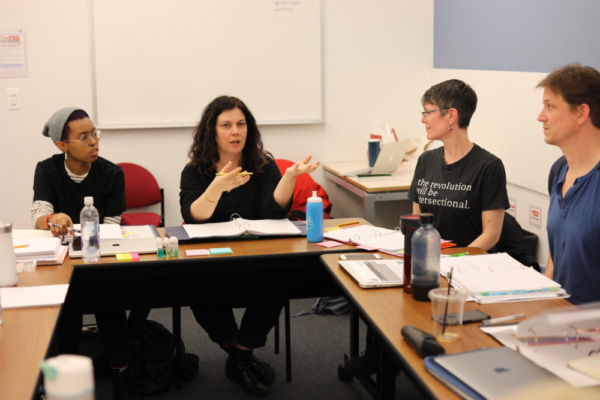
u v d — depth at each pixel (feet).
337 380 9.39
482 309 5.72
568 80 6.04
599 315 4.20
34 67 13.82
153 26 14.05
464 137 8.43
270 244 8.25
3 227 6.46
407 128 15.52
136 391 8.61
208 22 14.24
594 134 6.13
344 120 15.21
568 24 10.09
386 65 15.17
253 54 14.52
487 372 4.34
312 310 12.18
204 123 9.15
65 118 9.13
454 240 8.55
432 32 15.24
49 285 6.57
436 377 4.44
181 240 8.32
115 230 8.68
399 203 15.58
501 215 8.19
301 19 14.57
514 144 12.04
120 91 14.15
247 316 8.84
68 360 3.62
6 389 4.33
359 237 8.32
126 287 8.14
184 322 11.66
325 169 15.12
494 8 12.42
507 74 12.10
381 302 5.98
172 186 14.69
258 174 9.40
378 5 14.90
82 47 13.91
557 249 6.53
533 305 5.81
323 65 14.89
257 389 8.86
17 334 5.31
